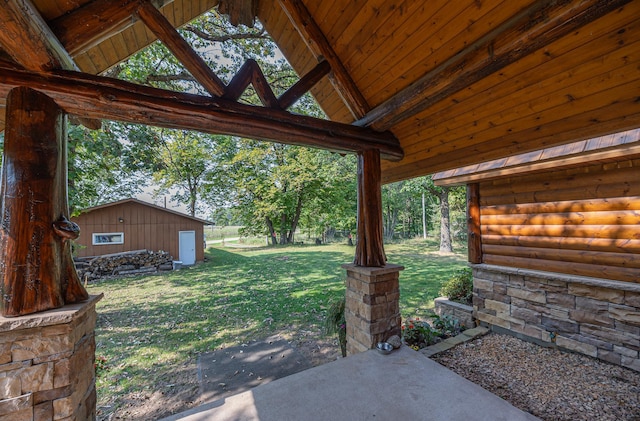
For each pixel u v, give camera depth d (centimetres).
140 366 299
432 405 168
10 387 122
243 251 1402
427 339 313
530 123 202
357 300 261
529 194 326
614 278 259
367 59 229
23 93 140
